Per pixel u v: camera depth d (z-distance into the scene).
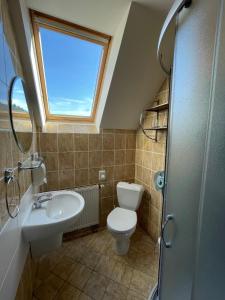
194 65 0.59
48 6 1.22
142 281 1.51
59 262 1.72
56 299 1.35
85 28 1.46
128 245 1.85
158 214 1.99
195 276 0.57
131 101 1.98
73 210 1.59
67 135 2.03
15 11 1.06
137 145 2.42
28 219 1.26
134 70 1.66
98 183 2.27
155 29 1.36
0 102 0.84
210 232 0.49
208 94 0.51
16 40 1.19
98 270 1.63
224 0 0.43
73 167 2.10
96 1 1.17
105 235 2.18
